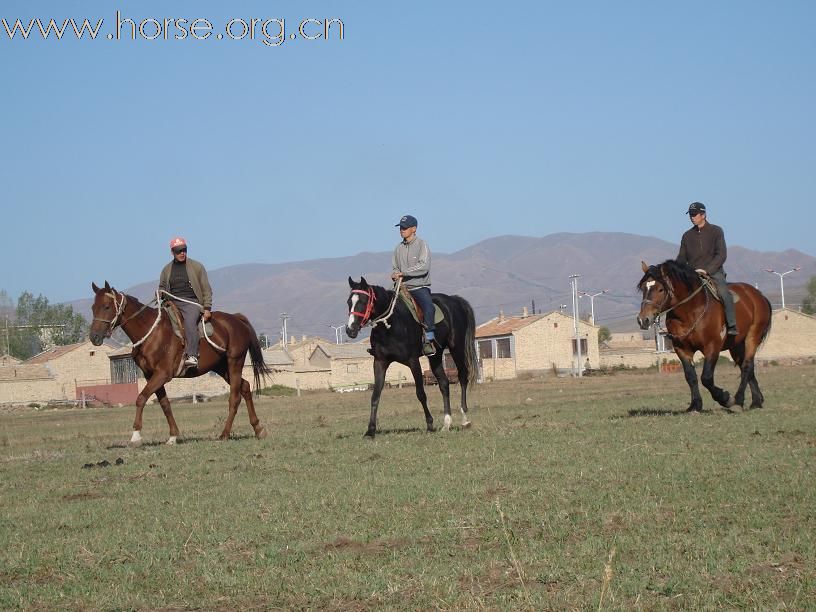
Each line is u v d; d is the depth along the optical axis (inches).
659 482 437.4
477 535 361.1
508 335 4313.5
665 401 1007.0
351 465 552.7
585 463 502.6
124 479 557.6
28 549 377.1
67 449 825.5
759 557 309.3
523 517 382.9
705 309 730.2
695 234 756.6
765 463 470.6
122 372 3649.1
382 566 324.2
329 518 402.6
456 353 751.7
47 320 5738.2
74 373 3937.0
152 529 402.9
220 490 493.7
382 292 677.3
